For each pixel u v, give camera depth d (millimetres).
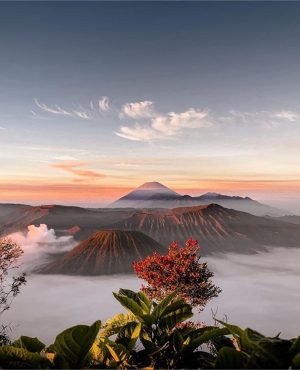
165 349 2770
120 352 2643
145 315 2871
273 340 2100
